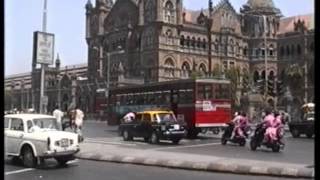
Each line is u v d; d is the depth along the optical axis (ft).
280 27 363.76
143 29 333.62
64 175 51.98
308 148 84.33
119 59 348.38
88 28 382.83
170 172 54.65
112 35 358.43
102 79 352.69
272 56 356.59
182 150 80.33
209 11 354.33
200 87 111.34
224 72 314.76
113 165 62.64
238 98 276.62
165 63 325.62
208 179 48.29
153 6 326.65
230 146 89.51
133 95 135.23
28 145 59.47
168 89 119.65
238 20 377.91
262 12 366.22
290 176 49.03
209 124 111.34
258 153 74.33
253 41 368.48
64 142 59.31
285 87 196.65
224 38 361.92
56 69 424.46
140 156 68.03
